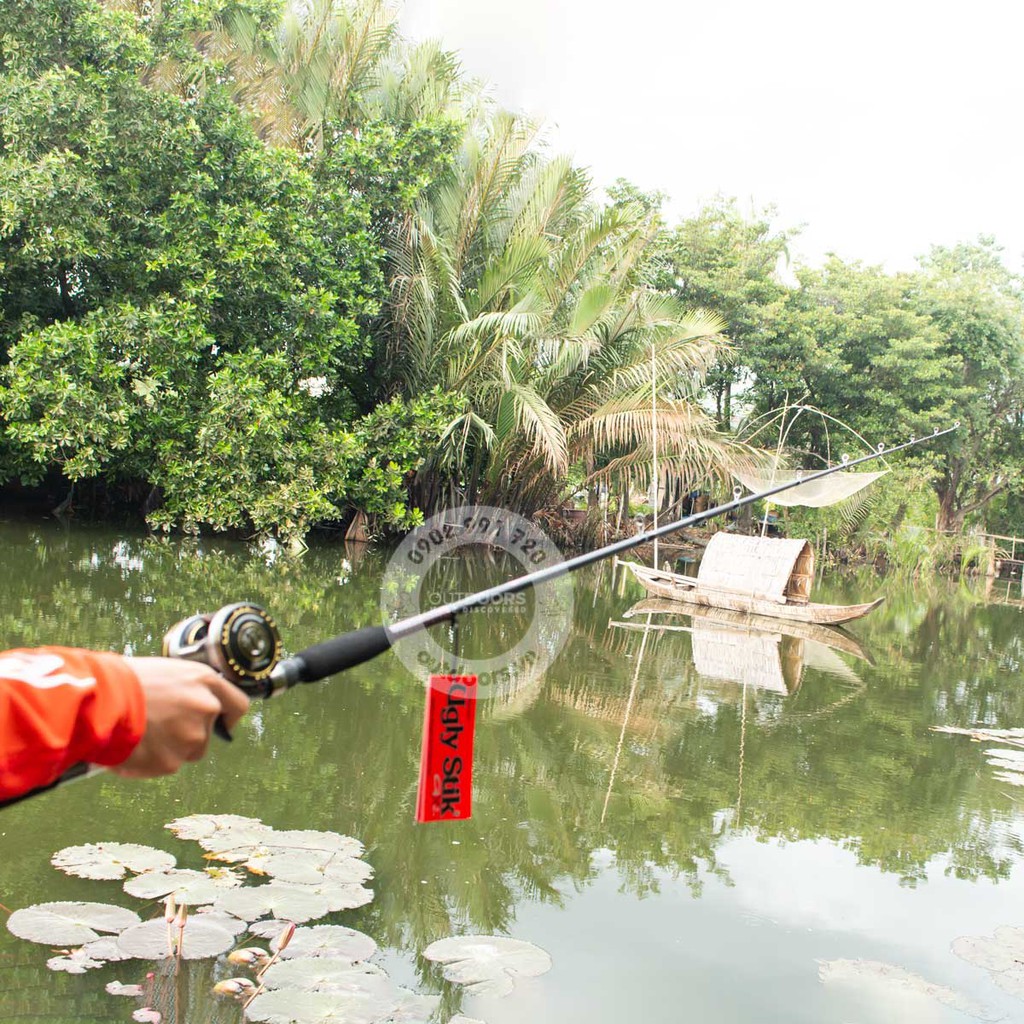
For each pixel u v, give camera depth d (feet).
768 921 12.28
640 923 11.94
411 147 54.95
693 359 59.00
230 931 10.46
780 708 24.39
